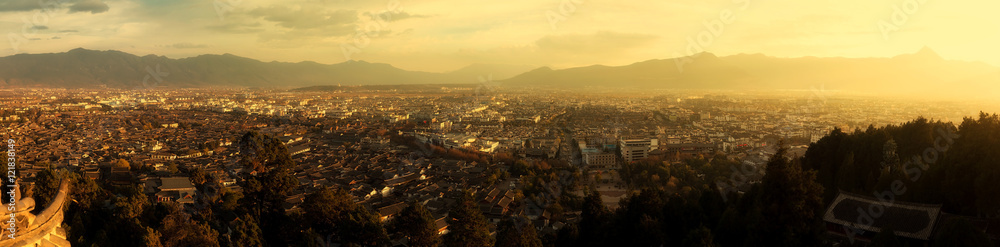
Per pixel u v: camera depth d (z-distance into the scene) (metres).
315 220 123.38
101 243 99.00
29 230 34.97
